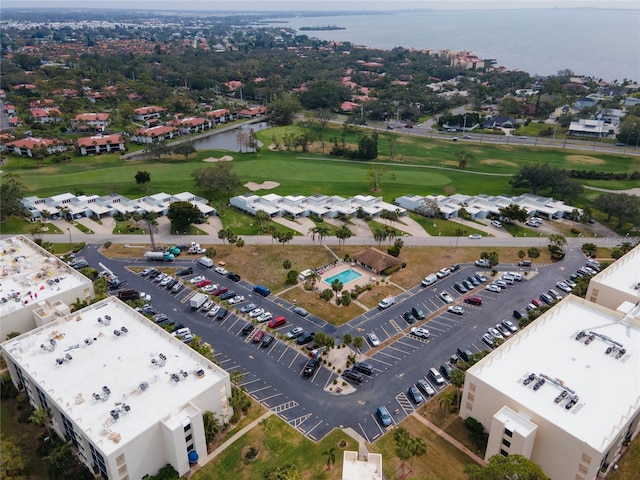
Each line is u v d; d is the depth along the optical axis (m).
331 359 117.88
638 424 93.44
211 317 133.62
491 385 92.69
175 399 90.12
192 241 179.75
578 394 91.19
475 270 161.75
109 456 77.75
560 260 168.88
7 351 102.06
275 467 85.75
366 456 90.31
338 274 158.00
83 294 128.12
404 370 114.69
